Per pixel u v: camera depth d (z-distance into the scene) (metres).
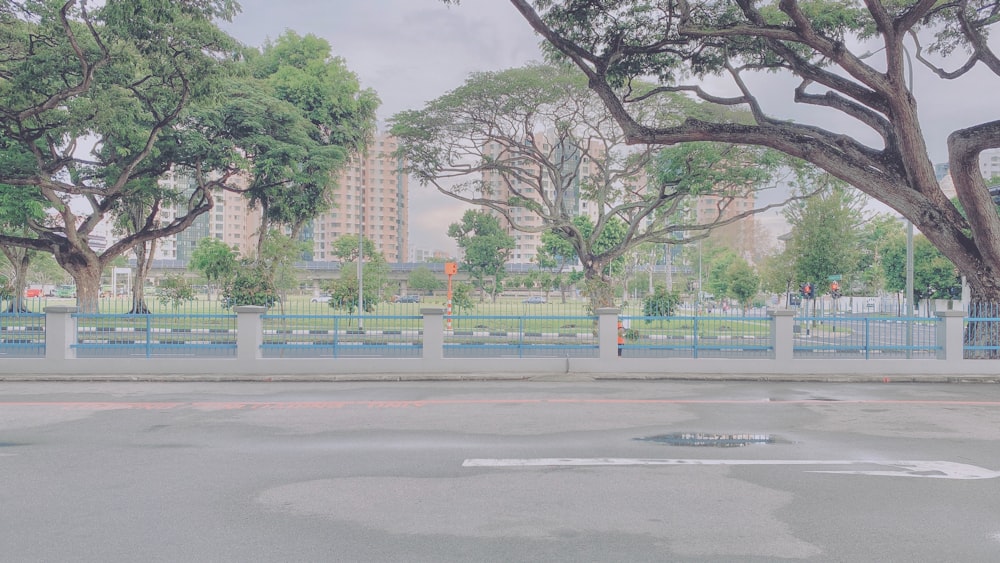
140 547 4.77
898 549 4.73
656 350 15.87
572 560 4.50
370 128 38.00
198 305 18.27
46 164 27.53
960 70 18.75
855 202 38.28
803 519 5.37
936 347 15.44
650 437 8.57
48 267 87.44
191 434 8.77
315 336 15.70
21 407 10.94
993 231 16.39
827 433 8.88
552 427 9.23
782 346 15.33
